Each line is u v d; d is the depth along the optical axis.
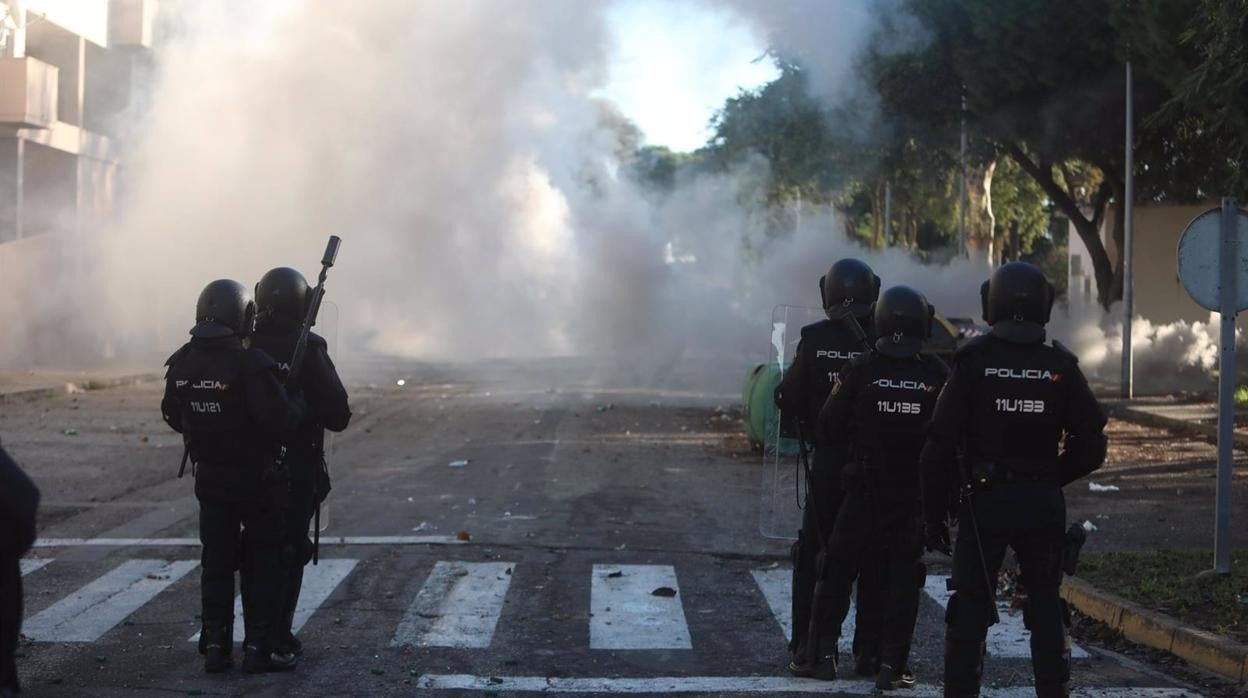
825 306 6.63
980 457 5.33
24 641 7.08
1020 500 5.25
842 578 6.34
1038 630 5.30
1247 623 7.09
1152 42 19.59
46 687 6.18
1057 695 5.25
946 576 9.01
